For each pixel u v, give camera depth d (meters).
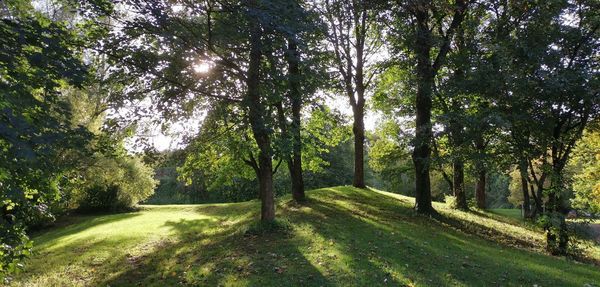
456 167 23.55
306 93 13.72
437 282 8.89
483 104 14.52
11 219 7.80
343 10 21.66
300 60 12.35
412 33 16.88
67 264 12.34
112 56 12.36
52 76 7.29
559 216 13.26
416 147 18.14
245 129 14.38
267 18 10.34
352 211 18.00
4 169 5.80
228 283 9.19
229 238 13.96
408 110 24.67
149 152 15.07
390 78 24.53
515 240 15.32
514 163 14.16
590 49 13.09
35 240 20.03
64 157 9.80
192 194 45.69
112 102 13.29
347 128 26.56
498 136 14.15
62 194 9.05
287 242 12.49
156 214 25.92
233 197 43.12
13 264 7.98
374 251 11.19
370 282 8.83
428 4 16.08
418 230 14.38
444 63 16.61
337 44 22.64
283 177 40.09
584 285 9.18
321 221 15.55
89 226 21.42
